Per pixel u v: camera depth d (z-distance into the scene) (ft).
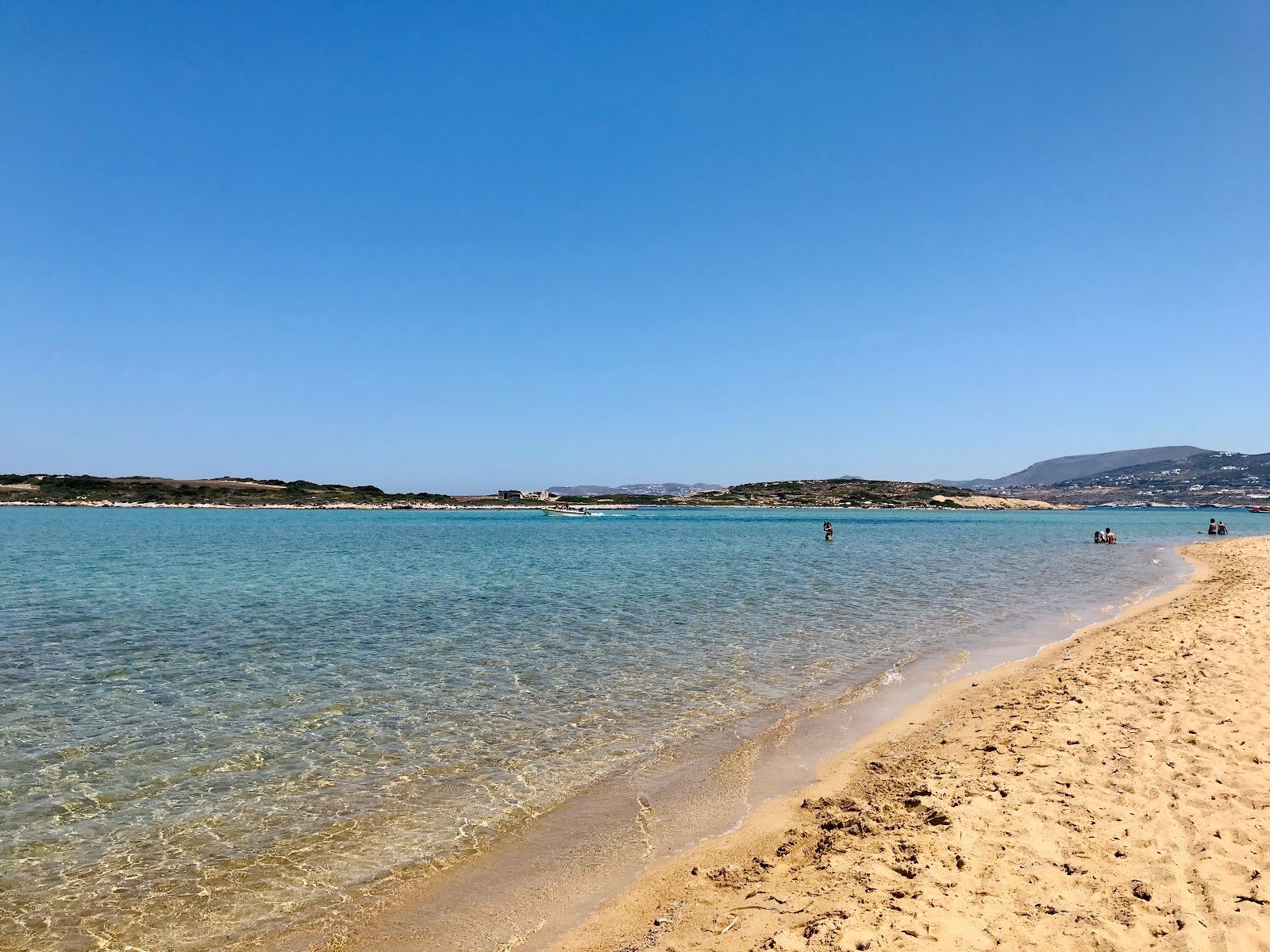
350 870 24.81
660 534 258.57
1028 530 305.94
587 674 51.47
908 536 254.88
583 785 32.19
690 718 41.65
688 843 26.50
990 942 17.85
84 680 49.24
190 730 39.29
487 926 21.42
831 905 20.12
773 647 60.13
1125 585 103.55
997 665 53.88
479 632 66.39
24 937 20.93
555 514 562.66
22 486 553.23
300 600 86.58
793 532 276.21
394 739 37.96
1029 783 28.48
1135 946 17.66
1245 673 44.42
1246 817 24.62
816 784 31.78
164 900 22.90
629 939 20.03
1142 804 26.07
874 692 46.93
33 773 33.24
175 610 78.59
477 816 29.07
